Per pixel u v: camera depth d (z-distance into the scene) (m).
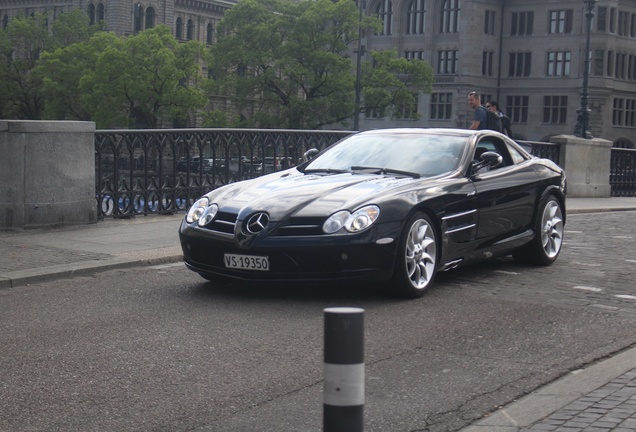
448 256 8.23
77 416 4.70
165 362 5.71
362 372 3.25
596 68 85.31
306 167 9.02
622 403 4.74
